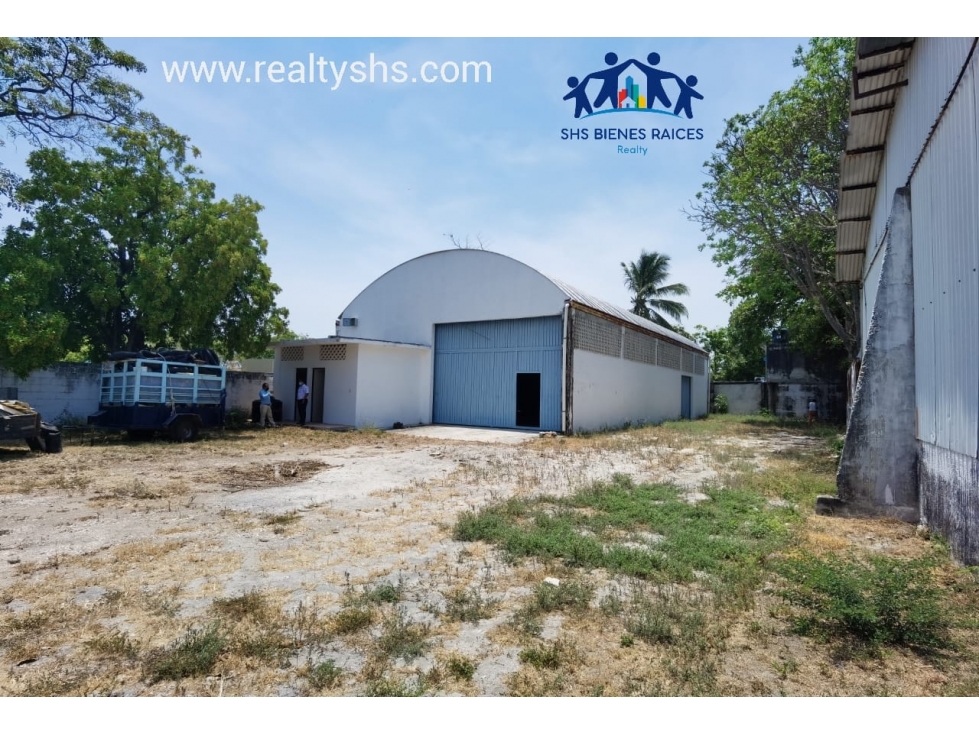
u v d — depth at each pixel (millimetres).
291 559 5098
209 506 7160
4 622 3775
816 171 16266
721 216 18562
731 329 31688
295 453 12508
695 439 16203
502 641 3609
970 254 4996
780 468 10500
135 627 3723
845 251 12586
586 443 14602
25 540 5617
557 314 17156
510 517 6613
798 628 3803
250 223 19344
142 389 13766
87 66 15742
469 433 16812
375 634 3676
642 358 22641
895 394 7055
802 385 29000
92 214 17625
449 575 4738
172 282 17453
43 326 14734
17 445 12734
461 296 19203
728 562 5191
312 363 19547
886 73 7223
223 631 3652
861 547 5746
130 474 9375
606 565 5008
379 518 6637
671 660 3389
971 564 4977
